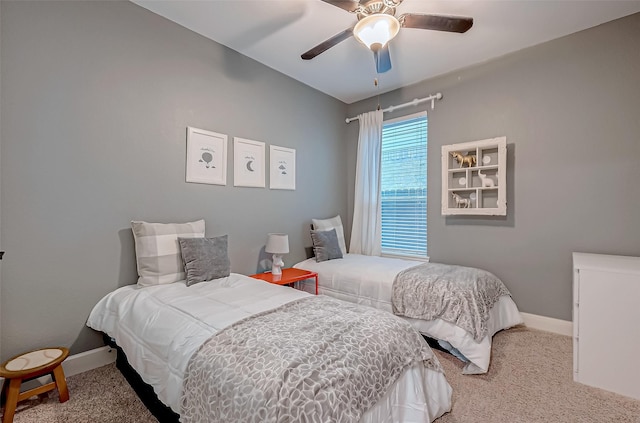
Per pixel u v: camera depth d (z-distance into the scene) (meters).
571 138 2.62
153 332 1.54
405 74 3.38
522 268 2.87
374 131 3.89
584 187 2.57
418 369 1.41
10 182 1.73
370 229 3.90
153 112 2.33
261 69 3.13
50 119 1.86
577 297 1.95
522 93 2.86
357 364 1.14
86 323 2.01
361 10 1.83
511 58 2.91
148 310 1.72
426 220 3.54
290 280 2.81
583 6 2.24
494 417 1.56
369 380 1.14
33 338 1.81
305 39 2.70
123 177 2.17
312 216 3.75
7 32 1.71
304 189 3.64
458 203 3.18
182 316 1.56
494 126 3.02
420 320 2.30
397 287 2.49
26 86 1.77
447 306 2.16
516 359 2.18
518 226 2.89
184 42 2.51
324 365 1.08
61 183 1.91
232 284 2.17
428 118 3.49
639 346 1.76
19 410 1.59
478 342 2.00
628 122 2.39
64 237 1.92
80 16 1.97
